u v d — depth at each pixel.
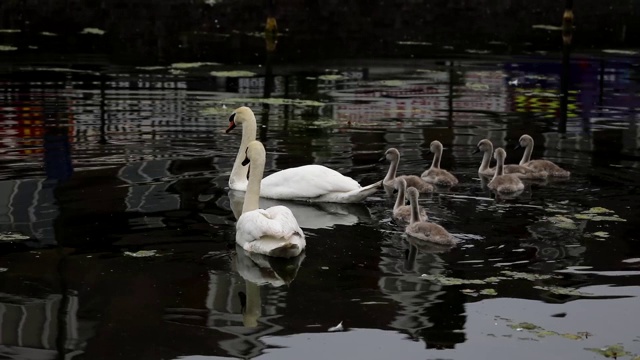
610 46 31.27
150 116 18.61
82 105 19.34
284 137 17.34
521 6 40.06
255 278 10.26
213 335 8.83
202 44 28.78
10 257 10.64
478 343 8.76
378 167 15.35
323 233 11.98
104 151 15.65
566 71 26.12
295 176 13.66
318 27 33.50
